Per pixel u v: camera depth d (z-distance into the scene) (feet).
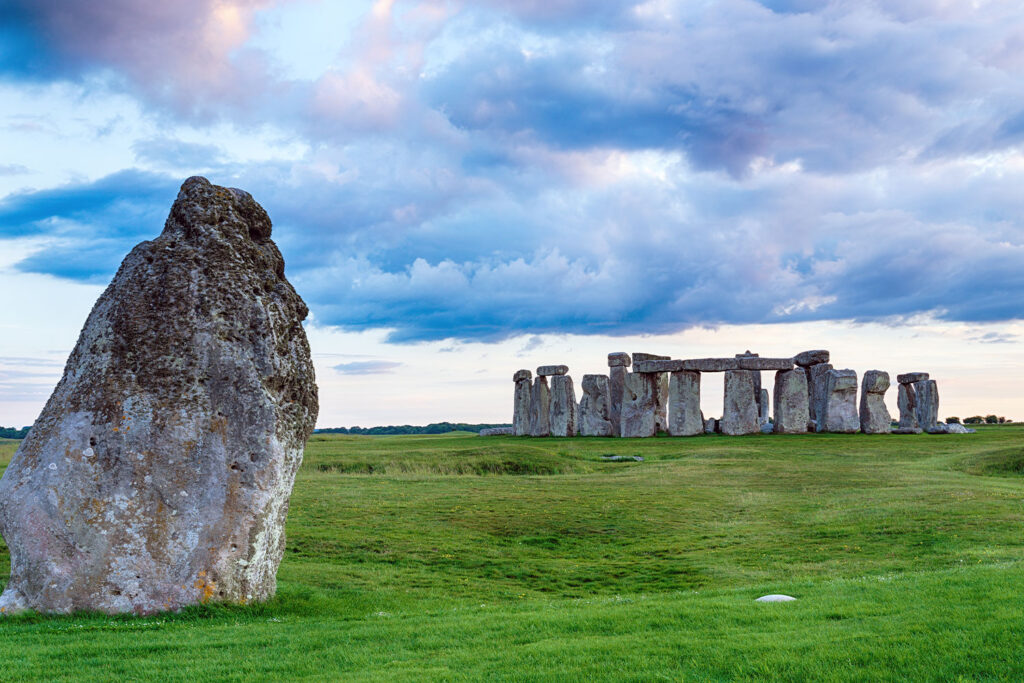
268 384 54.60
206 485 52.16
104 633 45.47
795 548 79.82
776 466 142.10
